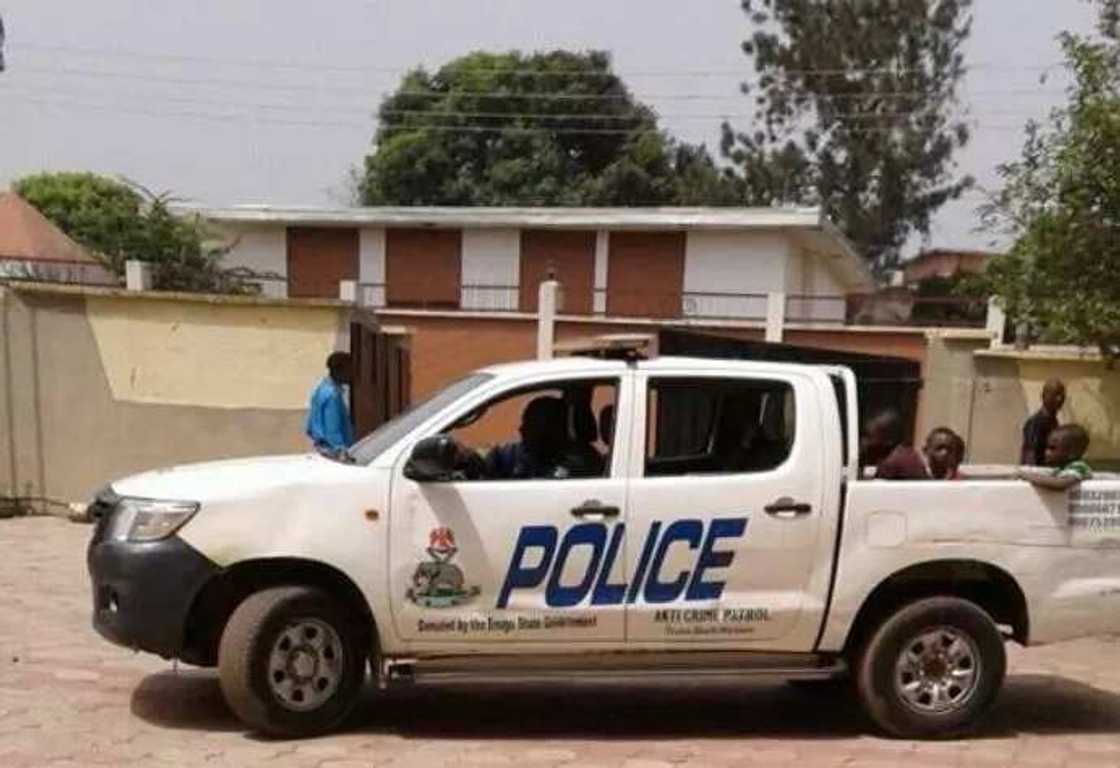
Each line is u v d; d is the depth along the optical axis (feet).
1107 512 20.81
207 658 19.95
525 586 19.38
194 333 41.65
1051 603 20.57
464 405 20.01
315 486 19.20
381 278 106.63
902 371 38.52
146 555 18.80
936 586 20.89
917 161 154.81
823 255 110.52
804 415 20.18
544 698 22.77
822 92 156.87
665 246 101.30
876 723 20.71
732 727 21.24
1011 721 22.07
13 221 97.19
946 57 154.40
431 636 19.30
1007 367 50.21
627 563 19.54
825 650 20.25
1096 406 48.19
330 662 19.36
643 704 22.62
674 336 37.52
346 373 33.86
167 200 106.83
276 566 19.27
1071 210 31.32
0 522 41.11
